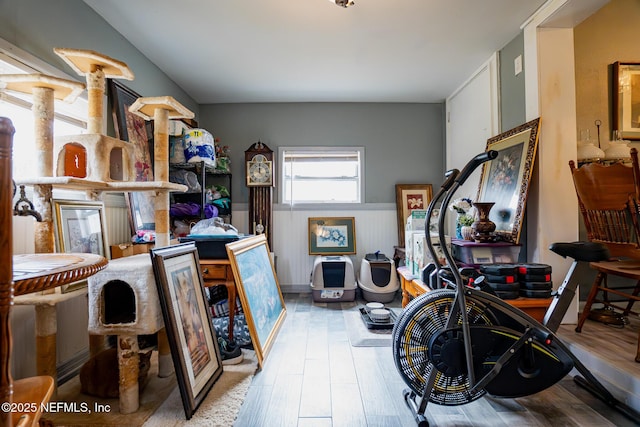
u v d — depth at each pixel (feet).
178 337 4.98
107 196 7.38
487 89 9.65
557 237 7.45
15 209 4.41
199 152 9.86
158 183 5.58
